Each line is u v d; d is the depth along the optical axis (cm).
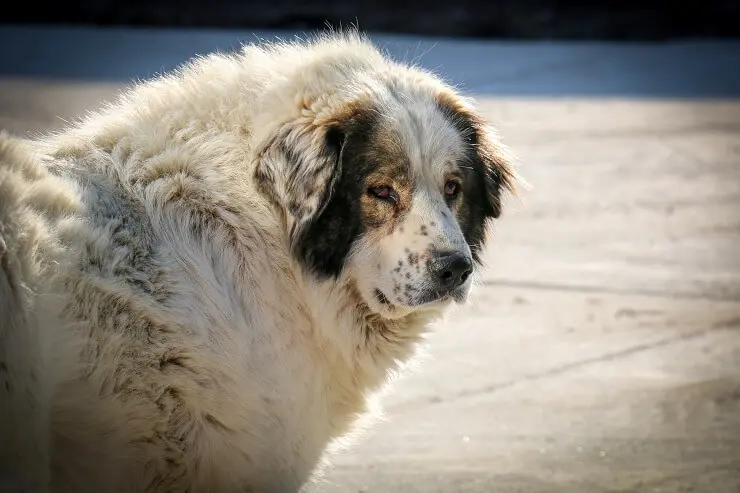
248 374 852
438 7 3456
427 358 1312
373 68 955
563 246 1778
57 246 775
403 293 884
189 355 818
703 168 2223
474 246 1003
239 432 845
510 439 1129
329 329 914
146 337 804
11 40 3011
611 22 3441
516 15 3428
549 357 1354
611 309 1520
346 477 1040
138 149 890
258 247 888
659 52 3173
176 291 827
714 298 1570
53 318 755
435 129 919
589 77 2881
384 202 899
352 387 952
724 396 1237
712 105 2666
